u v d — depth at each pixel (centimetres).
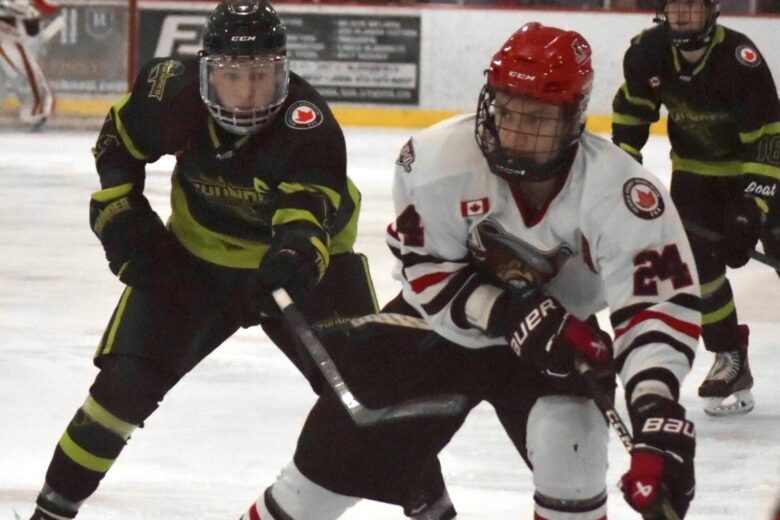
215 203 741
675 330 547
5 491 856
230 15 667
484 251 599
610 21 3088
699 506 862
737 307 1525
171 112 718
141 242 747
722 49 1075
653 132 3103
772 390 1181
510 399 632
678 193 1145
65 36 3088
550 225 580
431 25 3148
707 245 1091
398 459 618
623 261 562
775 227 1186
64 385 1119
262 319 763
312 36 3172
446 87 3164
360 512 830
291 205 688
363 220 2003
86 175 2370
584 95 555
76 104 3106
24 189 2200
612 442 997
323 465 616
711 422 1080
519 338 577
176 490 868
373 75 3173
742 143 1110
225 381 1141
